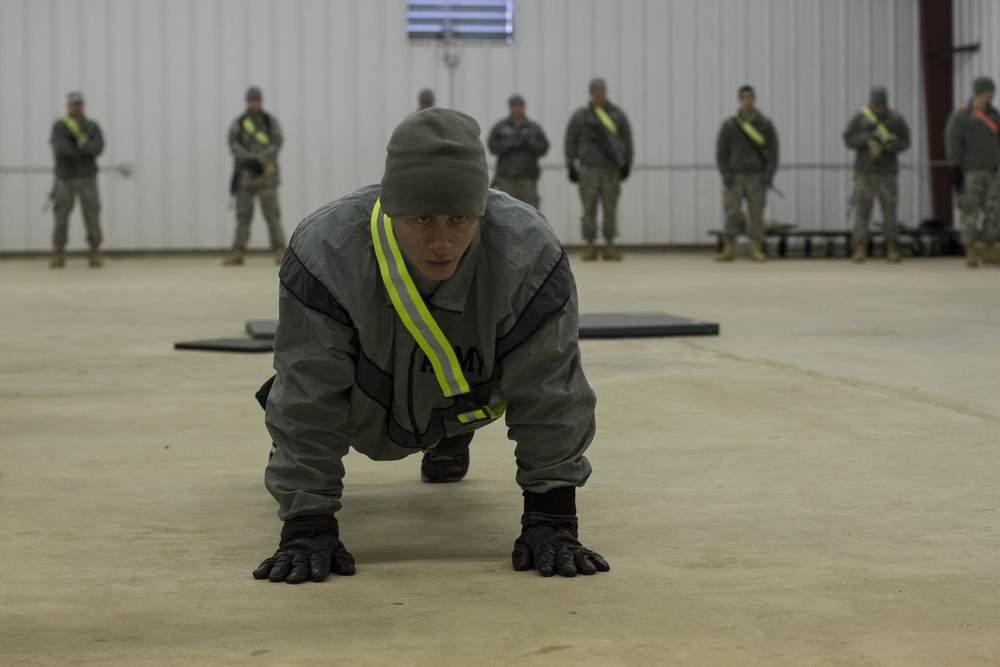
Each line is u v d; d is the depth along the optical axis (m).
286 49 16.05
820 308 8.29
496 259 2.18
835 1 16.72
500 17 16.33
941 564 2.38
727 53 16.62
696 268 13.16
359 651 1.88
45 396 4.65
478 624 2.01
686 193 16.75
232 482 3.19
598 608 2.09
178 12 15.84
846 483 3.12
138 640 1.94
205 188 16.09
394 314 2.18
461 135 2.00
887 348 6.05
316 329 2.17
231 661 1.84
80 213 15.97
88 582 2.28
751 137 14.37
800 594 2.17
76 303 8.92
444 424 2.37
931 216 16.98
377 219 2.15
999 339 6.39
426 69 16.28
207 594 2.19
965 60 16.31
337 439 2.32
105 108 15.85
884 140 13.85
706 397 4.54
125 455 3.55
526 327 2.20
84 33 15.73
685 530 2.66
